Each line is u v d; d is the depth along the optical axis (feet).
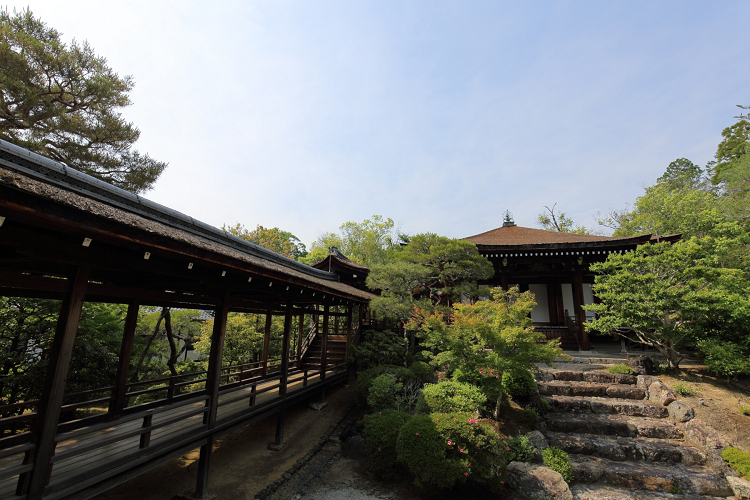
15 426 27.78
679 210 79.30
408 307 40.04
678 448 24.90
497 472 20.98
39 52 33.73
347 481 23.94
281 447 28.66
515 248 49.67
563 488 20.39
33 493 11.30
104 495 20.76
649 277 34.24
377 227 120.57
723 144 99.60
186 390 44.78
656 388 31.63
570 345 49.57
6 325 28.30
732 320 32.04
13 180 8.57
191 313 53.88
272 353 54.13
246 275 21.02
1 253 12.45
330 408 38.37
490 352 29.19
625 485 22.47
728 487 21.53
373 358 42.75
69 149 38.65
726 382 32.42
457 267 41.96
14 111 33.86
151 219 20.97
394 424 24.86
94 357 31.12
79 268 13.08
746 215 72.90
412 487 22.81
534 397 30.40
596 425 27.76
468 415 23.85
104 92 38.73
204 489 20.58
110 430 19.61
